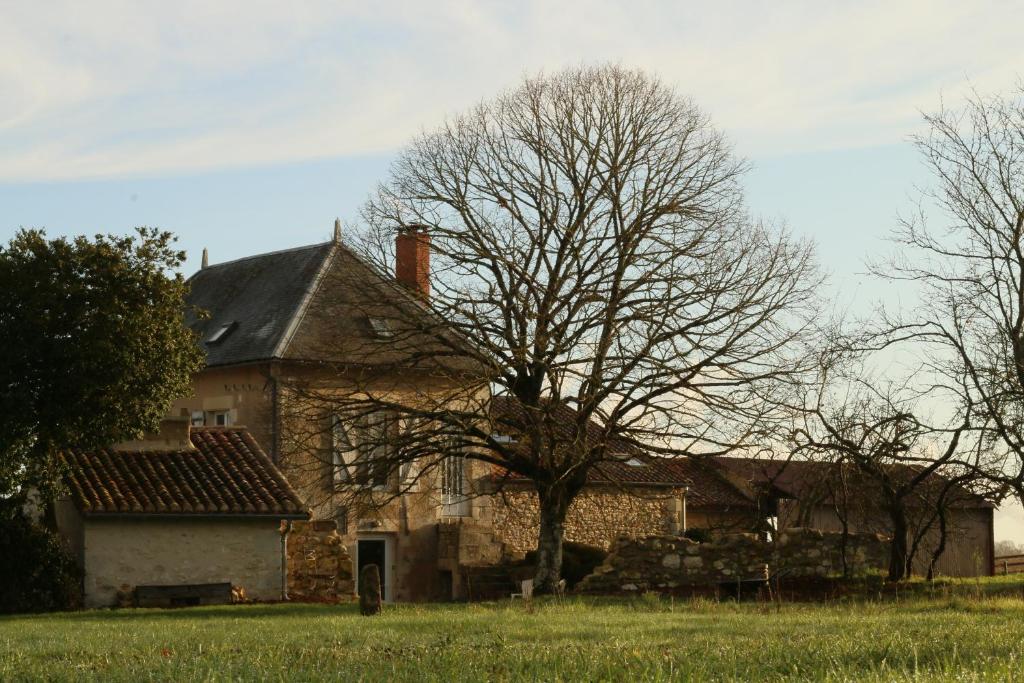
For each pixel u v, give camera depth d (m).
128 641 13.04
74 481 27.91
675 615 17.88
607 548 38.44
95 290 25.66
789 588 28.55
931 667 8.57
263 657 10.06
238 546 28.62
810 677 8.16
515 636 13.25
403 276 31.66
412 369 30.36
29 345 25.00
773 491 42.22
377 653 10.32
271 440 34.00
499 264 29.95
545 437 28.83
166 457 30.19
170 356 26.53
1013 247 27.88
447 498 36.47
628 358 28.55
